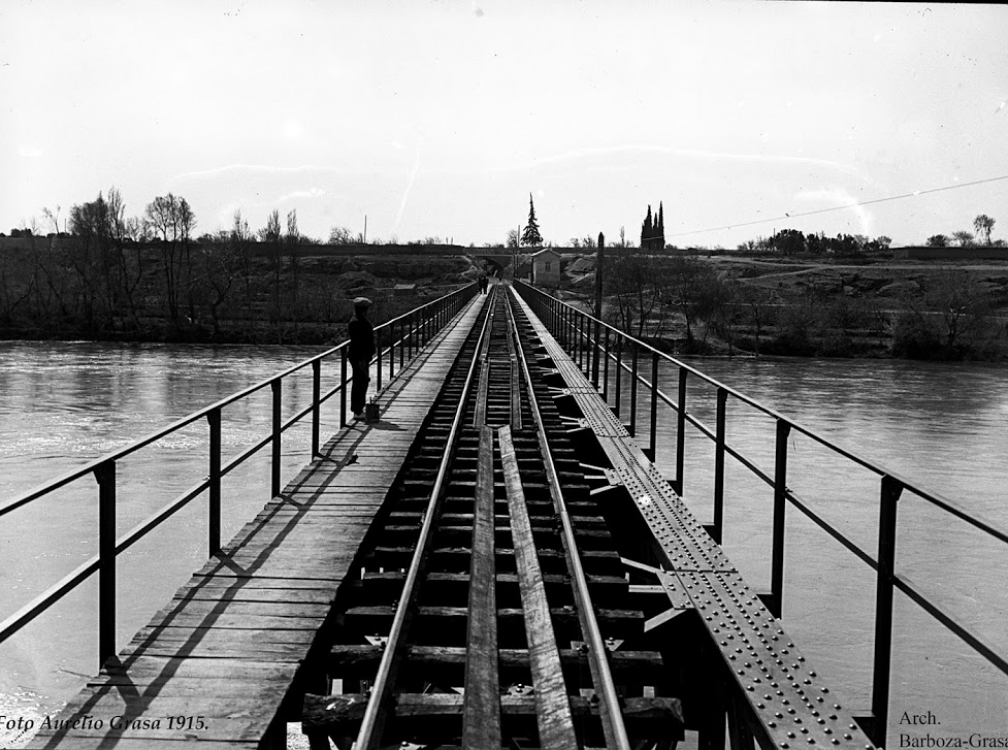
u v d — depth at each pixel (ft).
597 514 32.48
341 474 35.58
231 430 112.98
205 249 406.00
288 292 345.31
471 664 17.26
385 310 317.22
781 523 22.49
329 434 108.47
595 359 68.69
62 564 64.69
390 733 16.11
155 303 327.26
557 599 23.24
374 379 108.37
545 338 112.47
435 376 71.46
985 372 212.23
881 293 345.31
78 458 98.37
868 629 55.16
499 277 515.09
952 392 171.73
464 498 32.09
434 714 16.11
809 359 245.86
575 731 15.06
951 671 49.44
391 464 37.47
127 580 60.29
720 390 28.84
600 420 51.55
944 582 64.59
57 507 77.87
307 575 23.20
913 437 121.70
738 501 83.56
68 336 268.00
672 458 101.86
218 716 15.62
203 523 72.79
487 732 14.99
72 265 332.80
